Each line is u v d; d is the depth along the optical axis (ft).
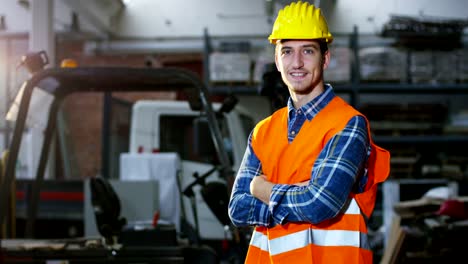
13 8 30.27
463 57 27.84
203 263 10.66
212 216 16.63
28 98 9.76
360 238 5.28
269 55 26.53
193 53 31.91
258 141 5.86
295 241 5.32
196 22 30.94
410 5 29.76
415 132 28.30
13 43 30.63
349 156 5.08
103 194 10.24
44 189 14.99
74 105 31.68
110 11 29.86
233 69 27.45
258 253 5.76
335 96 5.61
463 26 27.76
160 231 9.69
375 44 29.55
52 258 9.31
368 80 28.19
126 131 20.10
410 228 12.67
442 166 27.73
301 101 5.65
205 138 12.29
